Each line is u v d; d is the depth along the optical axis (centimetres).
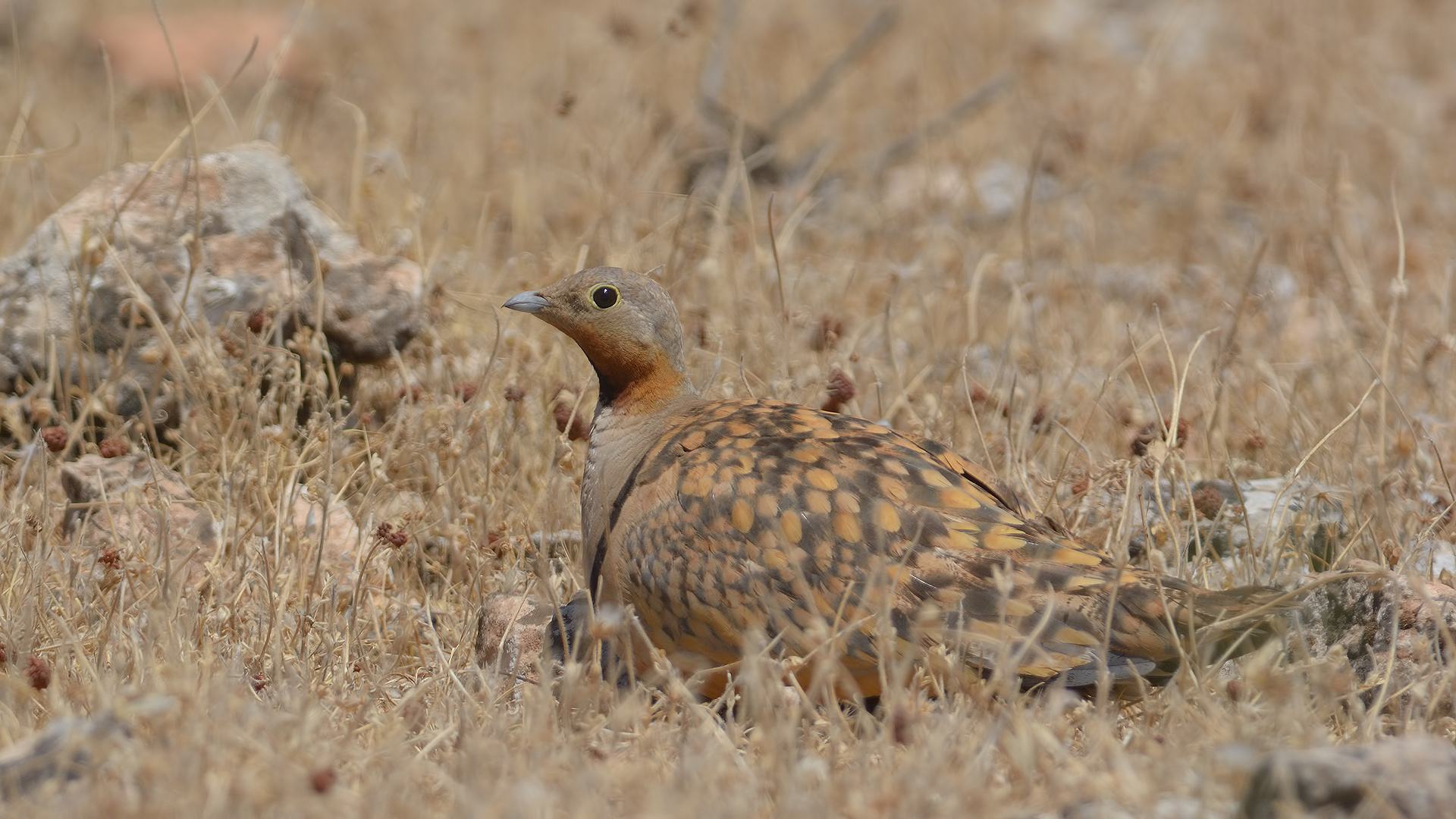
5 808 611
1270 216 1723
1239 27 2442
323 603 891
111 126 1280
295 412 1059
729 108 1983
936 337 1310
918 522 780
